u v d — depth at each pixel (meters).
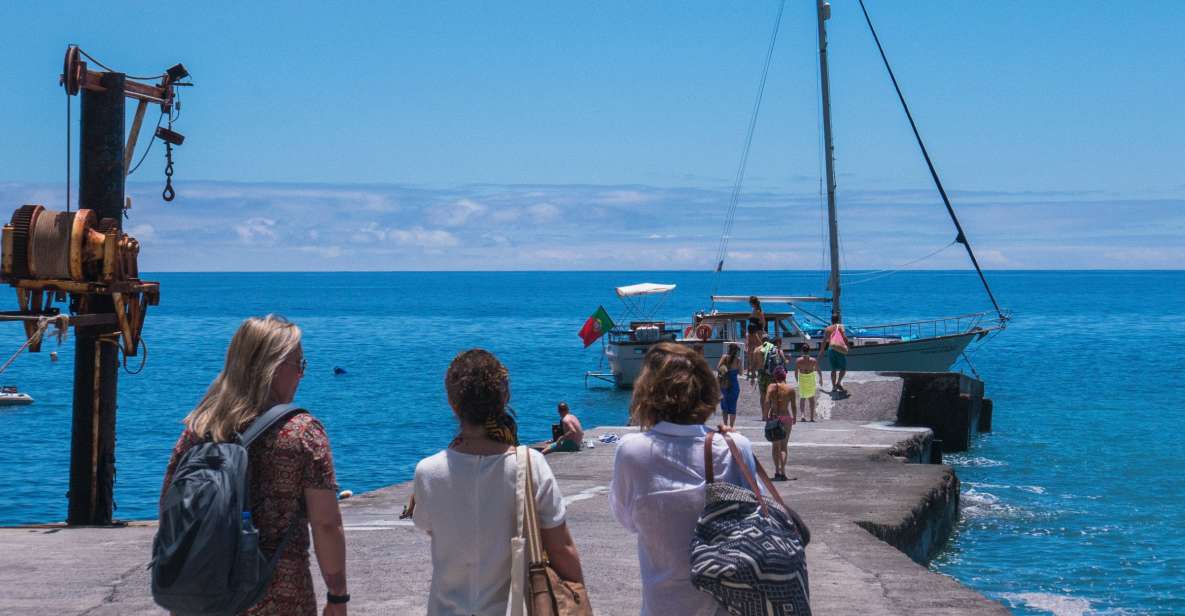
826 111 41.09
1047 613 14.12
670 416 3.91
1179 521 20.12
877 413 26.02
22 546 10.24
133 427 41.00
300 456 3.60
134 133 14.24
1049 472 26.94
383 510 13.34
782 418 17.08
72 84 12.69
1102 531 19.20
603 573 9.25
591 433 22.53
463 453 3.88
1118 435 34.84
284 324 3.79
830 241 41.72
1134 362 70.44
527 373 65.12
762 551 3.56
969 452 30.84
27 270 12.34
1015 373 62.22
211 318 148.00
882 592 8.72
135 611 7.46
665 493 3.76
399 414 45.19
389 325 131.12
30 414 45.22
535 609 3.68
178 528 3.31
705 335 21.84
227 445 3.50
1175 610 14.28
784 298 42.81
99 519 13.05
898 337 48.38
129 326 13.31
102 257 12.54
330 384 58.72
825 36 41.69
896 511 14.33
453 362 3.94
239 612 3.46
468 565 3.81
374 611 7.68
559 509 3.87
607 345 52.53
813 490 16.05
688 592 3.73
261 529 3.55
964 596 8.54
